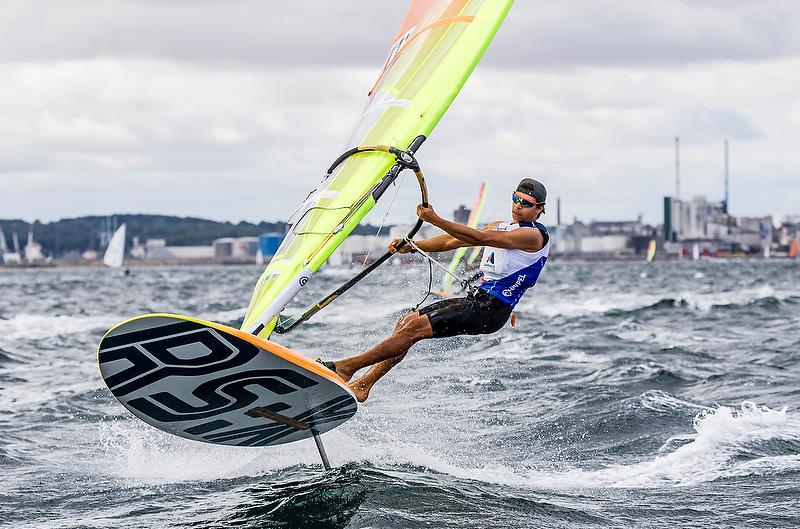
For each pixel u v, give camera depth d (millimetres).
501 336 24797
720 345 23625
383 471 10789
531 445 12594
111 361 8586
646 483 10641
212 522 9188
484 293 10008
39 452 12656
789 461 11273
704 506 9695
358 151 10734
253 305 10477
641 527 9062
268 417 9750
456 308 9906
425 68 11336
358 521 9023
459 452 12180
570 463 11672
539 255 9984
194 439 10211
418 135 10656
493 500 9805
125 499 10156
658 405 14594
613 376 17984
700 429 12953
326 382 9031
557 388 16812
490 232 9742
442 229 9688
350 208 10281
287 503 9625
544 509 9555
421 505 9555
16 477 11203
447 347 22203
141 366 8680
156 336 8305
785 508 9539
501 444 12641
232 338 8406
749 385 16828
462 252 17594
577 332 26812
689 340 24938
